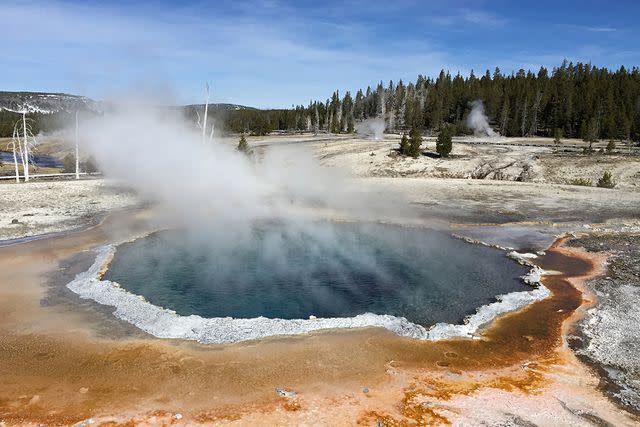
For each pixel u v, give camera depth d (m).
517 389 8.79
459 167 42.41
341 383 8.88
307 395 8.46
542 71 93.62
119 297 12.72
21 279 14.17
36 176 35.81
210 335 10.64
